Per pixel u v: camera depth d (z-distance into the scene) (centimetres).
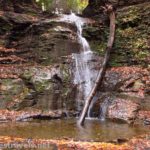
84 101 1650
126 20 2022
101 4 2338
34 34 1980
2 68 1708
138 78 1683
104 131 1238
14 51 1875
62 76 1681
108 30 2039
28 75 1659
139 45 1898
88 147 990
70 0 3438
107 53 1795
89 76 1755
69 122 1420
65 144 1017
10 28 2006
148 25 1964
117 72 1733
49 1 2923
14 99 1545
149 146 1025
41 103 1569
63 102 1608
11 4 2223
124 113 1461
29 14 2280
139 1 2145
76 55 1841
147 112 1453
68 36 1958
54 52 1870
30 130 1239
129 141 1077
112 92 1648
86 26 2073
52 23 2030
